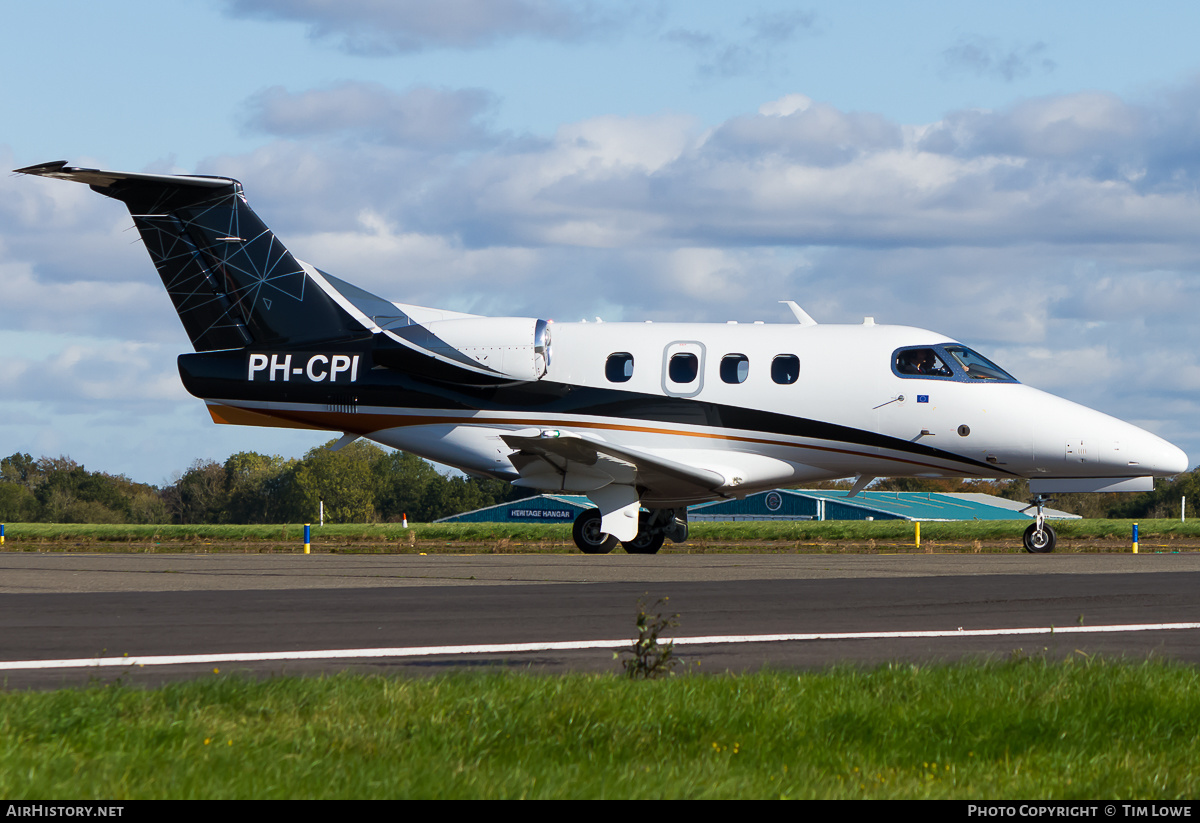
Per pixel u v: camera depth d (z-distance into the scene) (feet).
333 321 281.95
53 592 170.71
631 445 273.95
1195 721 73.92
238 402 282.56
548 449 253.44
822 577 196.85
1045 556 259.80
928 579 192.13
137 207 280.31
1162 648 113.80
